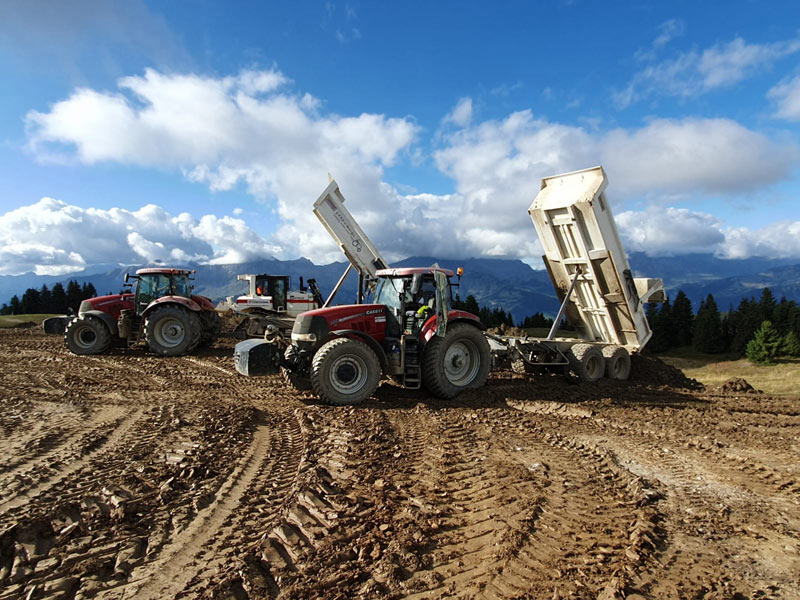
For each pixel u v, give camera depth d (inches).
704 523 158.6
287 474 191.6
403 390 374.0
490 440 247.9
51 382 374.6
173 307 544.7
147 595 111.0
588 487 186.5
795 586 122.6
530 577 122.4
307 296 755.4
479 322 377.4
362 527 144.6
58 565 122.8
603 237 422.3
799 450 247.3
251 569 122.1
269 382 402.9
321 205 499.2
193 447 217.3
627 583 120.1
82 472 183.8
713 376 1091.3
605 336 491.5
